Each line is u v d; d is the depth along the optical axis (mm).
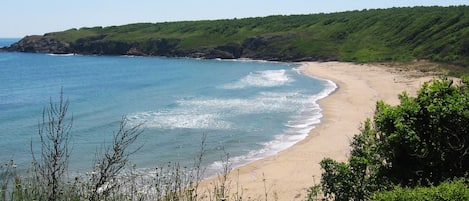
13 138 23672
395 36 75500
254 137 23344
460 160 9227
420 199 7375
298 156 19312
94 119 28688
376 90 37750
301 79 49938
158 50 104688
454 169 9289
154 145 21750
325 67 64625
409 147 9352
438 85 10344
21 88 47688
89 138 23141
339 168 9352
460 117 9352
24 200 5902
